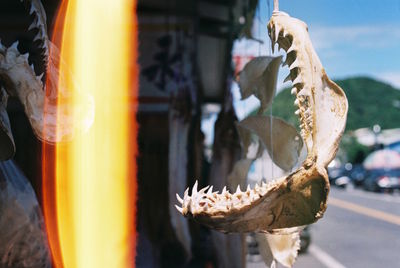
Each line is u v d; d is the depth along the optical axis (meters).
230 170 3.94
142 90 5.74
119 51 3.72
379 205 24.17
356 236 13.91
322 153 1.65
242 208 1.63
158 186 5.60
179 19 5.73
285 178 1.63
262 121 2.65
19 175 2.39
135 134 4.81
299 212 1.65
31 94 1.81
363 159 61.31
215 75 8.37
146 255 4.57
